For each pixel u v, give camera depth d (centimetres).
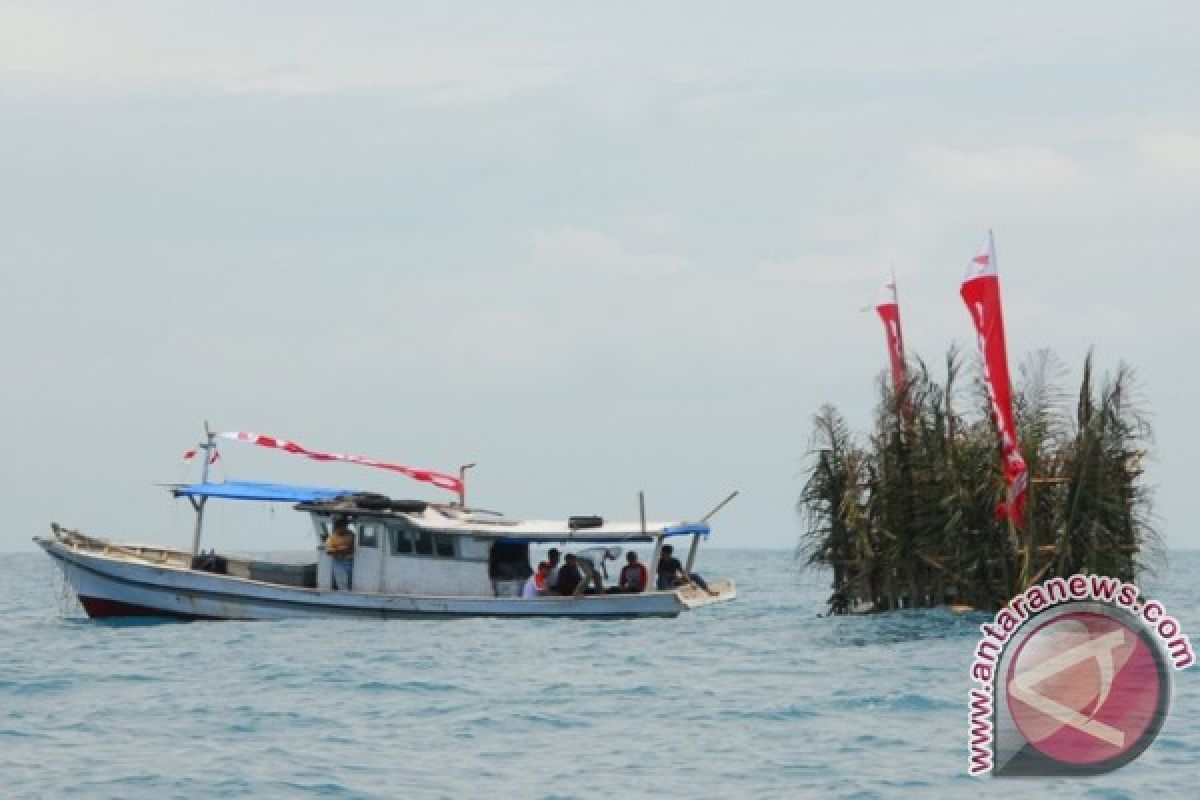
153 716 5044
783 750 4388
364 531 7356
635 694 5384
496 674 5853
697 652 6431
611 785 4003
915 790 3875
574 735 4681
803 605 9625
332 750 4469
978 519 6619
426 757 4372
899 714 4856
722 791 3916
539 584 7375
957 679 5431
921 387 6806
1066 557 6347
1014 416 6625
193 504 7569
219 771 4181
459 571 7319
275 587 7281
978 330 6331
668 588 7706
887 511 6856
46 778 4100
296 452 7738
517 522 7569
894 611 6919
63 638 7038
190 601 7375
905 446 6831
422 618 7238
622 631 7025
